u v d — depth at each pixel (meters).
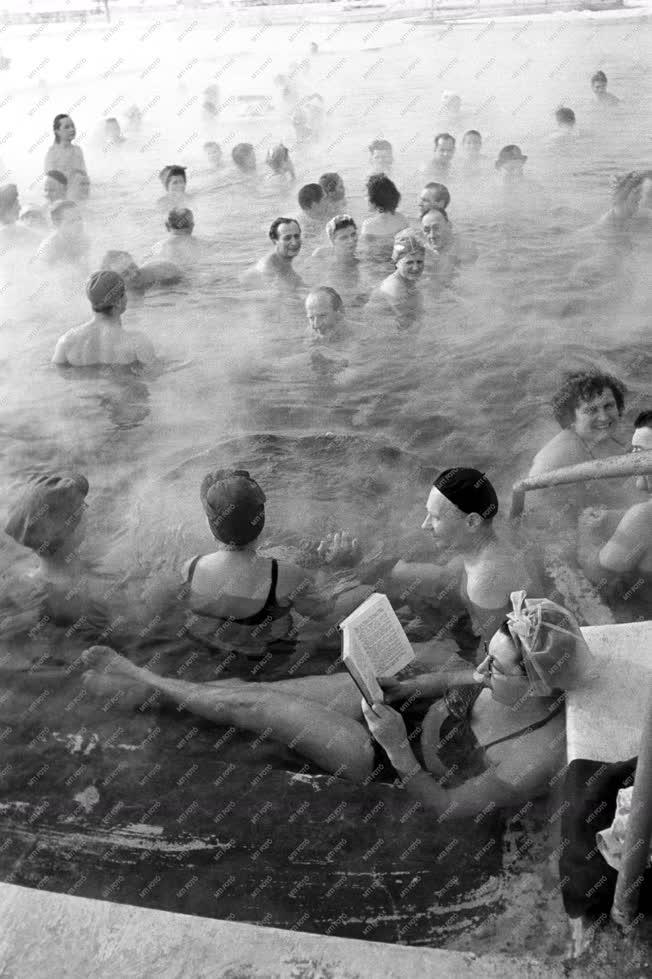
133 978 2.13
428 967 2.13
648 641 3.14
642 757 2.00
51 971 2.15
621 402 4.46
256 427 5.52
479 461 5.04
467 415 5.52
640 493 4.44
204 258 8.51
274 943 2.20
